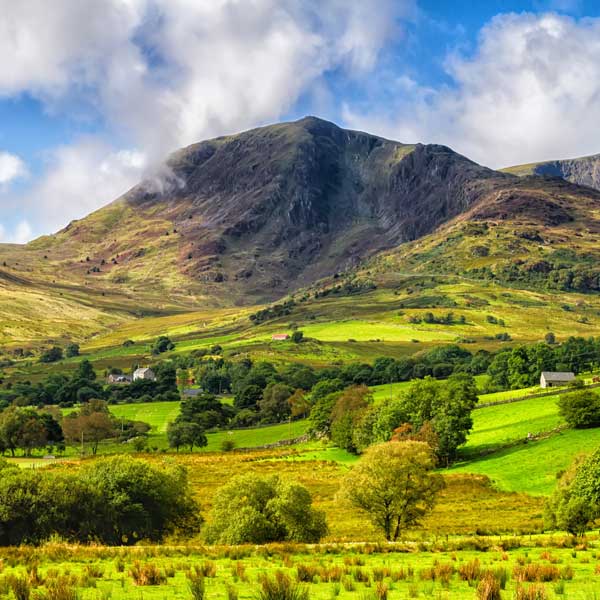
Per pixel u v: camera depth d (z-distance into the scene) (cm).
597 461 5703
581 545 4209
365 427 13388
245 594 2500
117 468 6391
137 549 4166
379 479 5978
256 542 5531
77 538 5559
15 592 2289
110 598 2372
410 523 6159
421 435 11375
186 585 2636
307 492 5788
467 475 9969
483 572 2802
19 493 5350
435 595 2453
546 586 2612
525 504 8056
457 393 12112
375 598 2358
